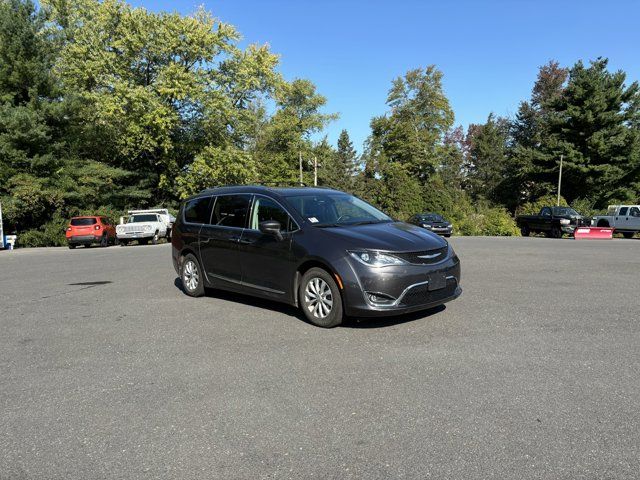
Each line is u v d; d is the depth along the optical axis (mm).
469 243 19688
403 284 5559
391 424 3441
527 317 6199
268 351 5129
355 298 5617
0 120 28109
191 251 8141
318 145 63875
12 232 31000
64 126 31406
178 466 3010
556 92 66750
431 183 51969
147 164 39781
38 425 3625
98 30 35031
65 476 2947
